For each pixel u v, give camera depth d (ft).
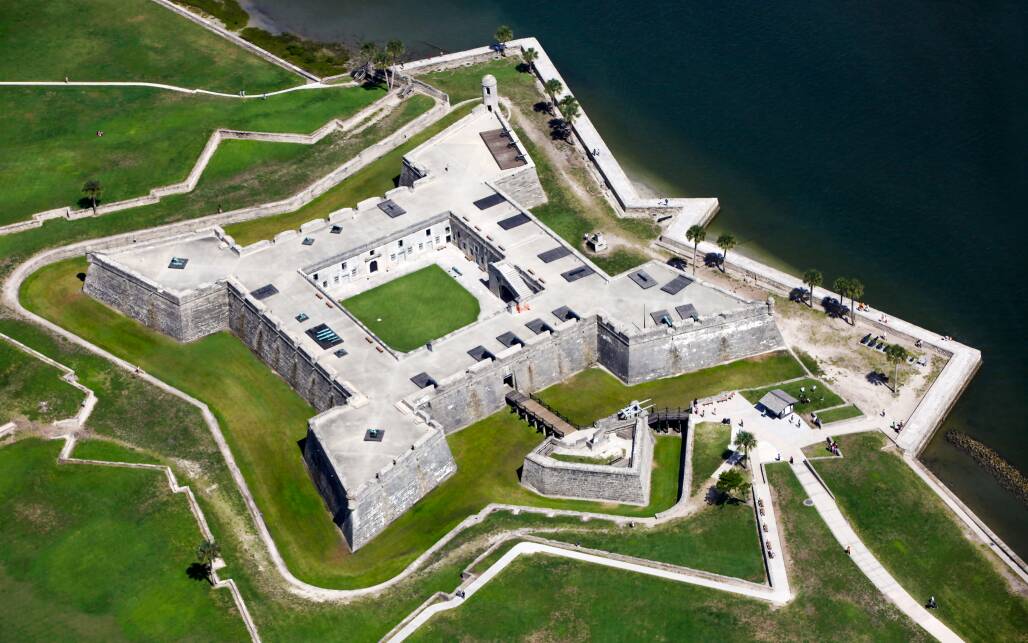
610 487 616.80
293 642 541.75
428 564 580.30
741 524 591.37
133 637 545.03
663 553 576.61
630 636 538.47
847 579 562.66
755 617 544.21
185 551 581.94
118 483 617.21
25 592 565.53
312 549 598.34
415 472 616.39
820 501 601.62
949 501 604.08
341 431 625.00
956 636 540.11
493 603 554.05
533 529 595.47
